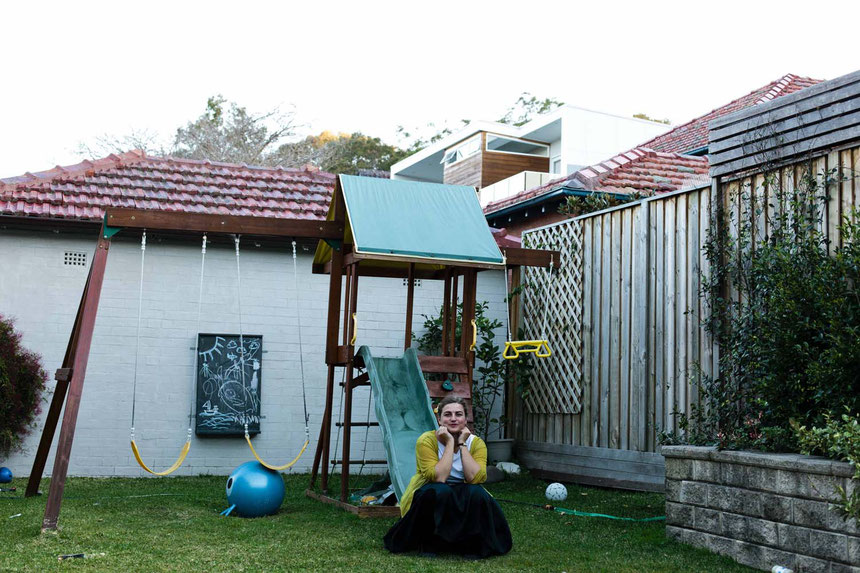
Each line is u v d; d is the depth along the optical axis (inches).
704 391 285.9
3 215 388.8
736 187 300.7
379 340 450.6
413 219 305.1
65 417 247.0
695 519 232.4
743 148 292.5
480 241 306.0
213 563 201.6
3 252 397.7
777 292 247.4
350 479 395.9
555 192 479.2
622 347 366.9
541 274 431.5
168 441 409.7
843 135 255.3
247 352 426.0
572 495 345.4
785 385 238.8
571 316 403.5
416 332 458.0
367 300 451.8
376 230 292.8
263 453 424.2
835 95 258.5
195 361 417.7
